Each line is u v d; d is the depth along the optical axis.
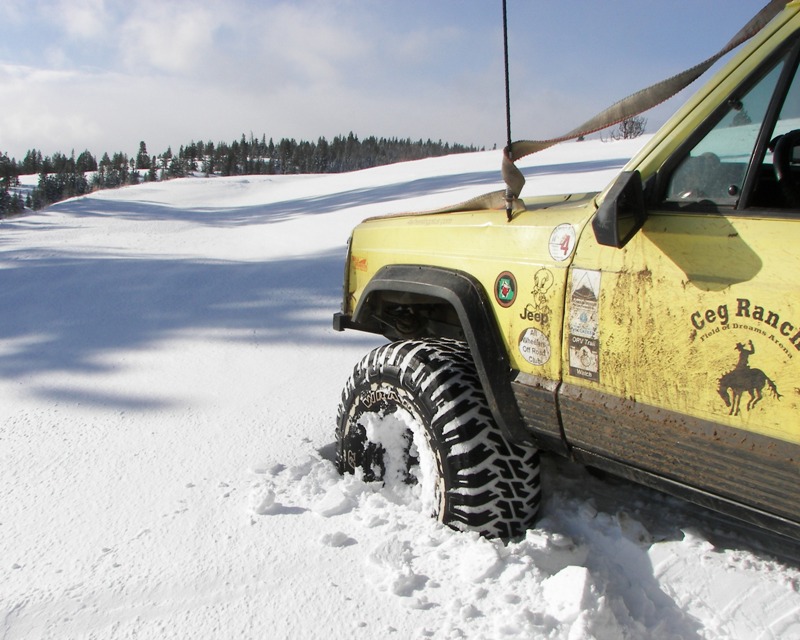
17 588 1.87
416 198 14.32
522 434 1.94
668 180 1.59
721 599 1.70
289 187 31.84
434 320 2.75
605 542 1.97
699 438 1.47
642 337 1.57
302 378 3.66
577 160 18.94
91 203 25.20
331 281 5.93
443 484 2.05
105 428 3.04
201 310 5.11
